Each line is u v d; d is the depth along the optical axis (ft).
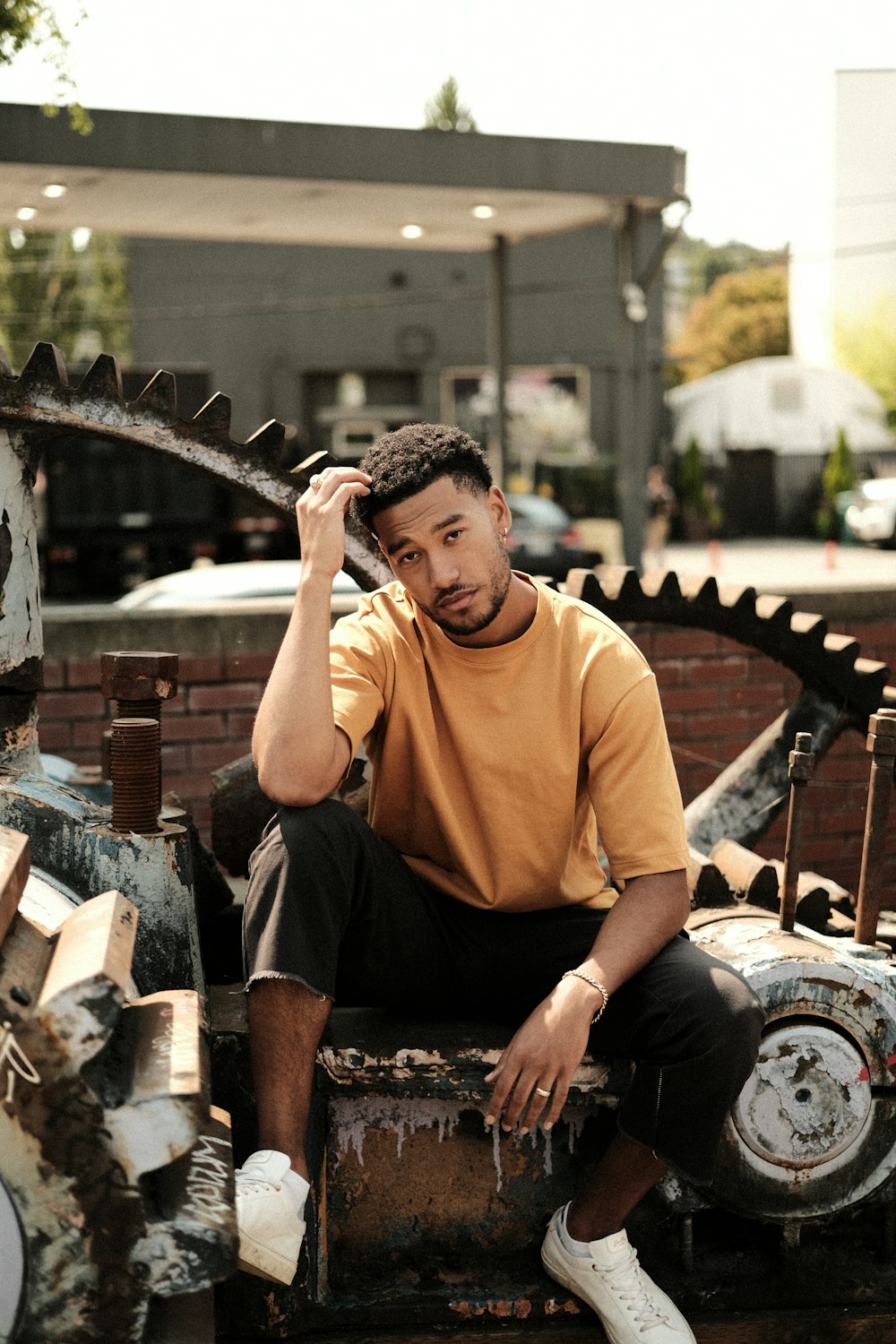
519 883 7.76
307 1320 7.61
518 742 7.54
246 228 51.67
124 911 6.10
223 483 9.41
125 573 57.11
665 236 48.60
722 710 17.28
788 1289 7.95
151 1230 5.50
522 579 7.98
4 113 37.37
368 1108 7.90
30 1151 5.32
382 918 7.46
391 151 42.45
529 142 44.29
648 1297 7.39
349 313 107.34
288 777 7.14
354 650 7.62
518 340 108.99
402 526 7.23
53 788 8.03
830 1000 7.80
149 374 61.57
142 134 39.09
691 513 108.27
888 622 17.58
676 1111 7.02
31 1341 5.45
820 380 117.80
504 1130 7.82
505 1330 7.66
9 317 91.15
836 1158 7.88
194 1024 6.00
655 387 108.58
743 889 9.62
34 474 8.82
